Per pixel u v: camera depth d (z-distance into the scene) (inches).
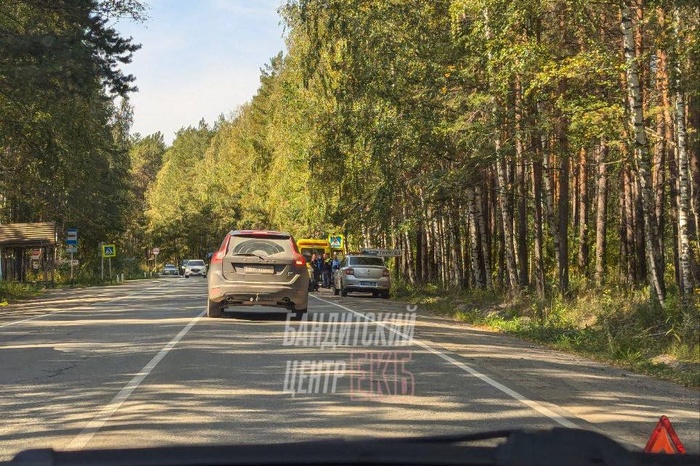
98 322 802.2
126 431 299.0
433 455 132.3
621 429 309.7
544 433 127.4
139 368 466.3
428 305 1175.0
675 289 1077.8
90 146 1488.7
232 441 280.2
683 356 538.0
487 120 944.3
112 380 424.5
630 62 709.3
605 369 503.8
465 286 1533.0
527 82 799.1
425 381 421.4
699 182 822.5
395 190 1104.2
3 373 455.2
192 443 277.6
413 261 1905.8
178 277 3764.8
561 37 848.3
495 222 1492.4
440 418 323.0
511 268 1077.1
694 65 697.6
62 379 430.9
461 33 871.1
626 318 693.9
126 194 3006.9
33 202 2192.4
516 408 348.2
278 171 2194.9
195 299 1235.9
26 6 1238.9
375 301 1272.1
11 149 1531.7
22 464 118.0
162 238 4813.0
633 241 1179.3
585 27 831.1
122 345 585.6
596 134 789.9
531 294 990.4
